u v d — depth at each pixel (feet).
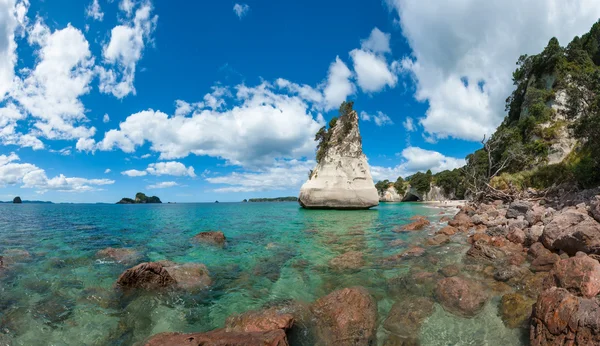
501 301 22.56
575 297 16.48
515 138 173.88
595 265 20.70
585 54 187.11
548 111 167.73
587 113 75.56
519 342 17.61
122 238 57.11
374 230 65.51
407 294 25.70
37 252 43.27
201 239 53.16
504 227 45.83
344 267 34.53
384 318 21.79
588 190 58.54
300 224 81.10
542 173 101.09
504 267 29.76
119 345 18.67
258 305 24.52
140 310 23.66
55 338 19.36
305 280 30.58
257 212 146.61
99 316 22.50
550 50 190.29
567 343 15.02
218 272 33.63
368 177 150.20
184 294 26.86
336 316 21.24
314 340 19.19
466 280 25.79
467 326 19.90
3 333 19.71
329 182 147.95
